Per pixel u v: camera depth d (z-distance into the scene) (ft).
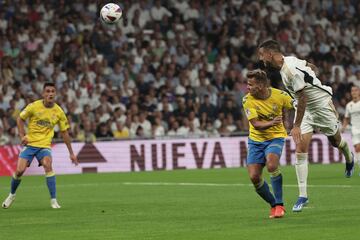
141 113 290.15
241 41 336.08
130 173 263.70
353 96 234.17
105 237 103.14
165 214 130.41
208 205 144.46
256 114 118.21
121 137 278.67
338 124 160.35
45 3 318.45
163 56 316.81
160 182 214.90
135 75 310.45
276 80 303.07
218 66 321.73
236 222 116.37
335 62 344.28
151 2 336.08
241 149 290.76
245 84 318.45
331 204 139.23
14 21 309.01
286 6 359.25
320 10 363.56
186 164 283.38
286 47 342.64
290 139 291.58
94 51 309.01
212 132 299.79
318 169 255.29
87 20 319.88
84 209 142.41
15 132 272.92
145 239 100.37
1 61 293.84
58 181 229.66
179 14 339.36
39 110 149.18
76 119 285.02
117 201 157.99
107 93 292.40
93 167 273.54
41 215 133.49
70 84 294.46
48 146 149.59
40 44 306.76
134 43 320.70
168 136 281.74
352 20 368.07
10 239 103.19
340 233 101.40
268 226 110.42
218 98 310.04
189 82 312.71
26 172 264.93
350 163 172.45
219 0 346.54
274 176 118.93
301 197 127.75
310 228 107.04
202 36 336.49
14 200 164.86
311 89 146.10
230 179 220.43
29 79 294.46
